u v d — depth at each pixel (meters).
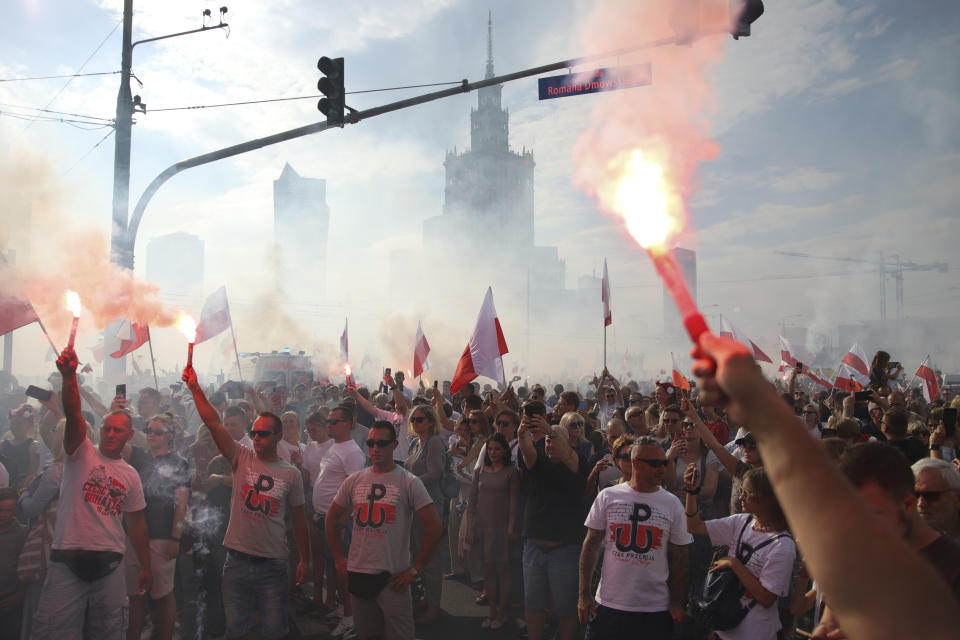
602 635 4.64
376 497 5.28
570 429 7.74
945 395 22.06
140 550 5.43
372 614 5.26
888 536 0.77
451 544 9.02
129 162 12.57
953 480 3.48
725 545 4.26
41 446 9.12
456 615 7.43
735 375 0.80
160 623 5.92
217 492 7.04
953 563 2.38
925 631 0.74
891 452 2.42
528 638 6.35
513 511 7.00
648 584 4.60
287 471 5.67
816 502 0.78
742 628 3.94
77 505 5.02
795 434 0.79
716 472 6.58
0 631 5.62
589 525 4.91
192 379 5.61
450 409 11.12
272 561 5.54
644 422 8.09
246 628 5.51
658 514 4.68
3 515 5.67
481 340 9.84
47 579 4.97
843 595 0.77
